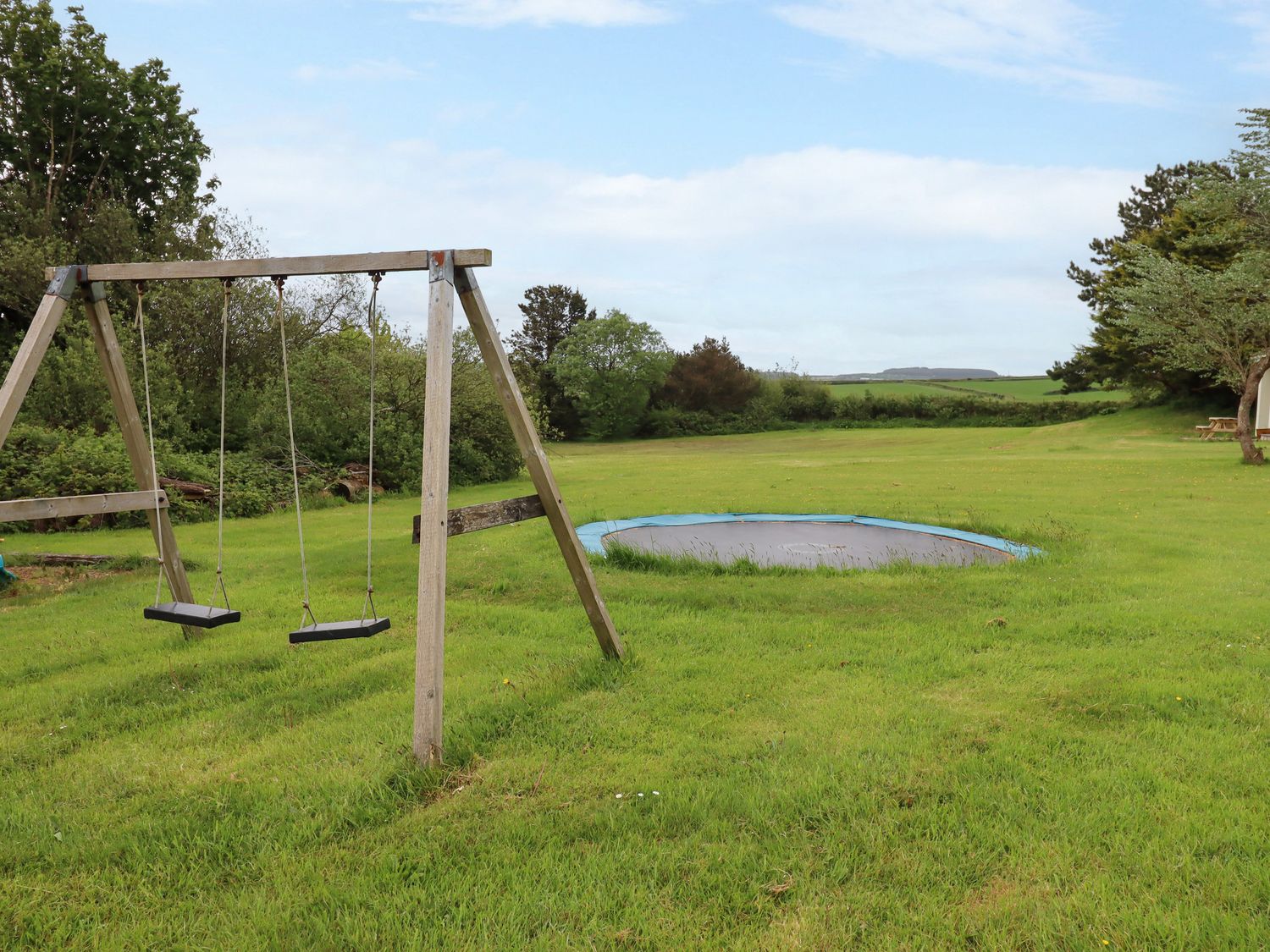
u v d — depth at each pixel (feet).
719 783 10.36
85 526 39.40
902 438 138.51
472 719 12.52
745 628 17.98
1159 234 114.73
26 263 62.28
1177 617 18.17
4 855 9.07
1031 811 9.68
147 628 19.04
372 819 9.68
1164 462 64.54
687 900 8.09
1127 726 12.16
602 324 185.16
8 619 20.45
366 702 13.71
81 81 73.77
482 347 13.17
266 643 17.54
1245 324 57.26
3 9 72.43
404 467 58.44
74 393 50.52
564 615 19.38
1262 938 7.36
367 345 65.51
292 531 38.09
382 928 7.73
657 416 184.96
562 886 8.31
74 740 12.55
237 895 8.32
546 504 14.23
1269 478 50.37
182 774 11.09
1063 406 161.48
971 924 7.69
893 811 9.66
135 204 81.76
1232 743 11.51
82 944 7.63
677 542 28.02
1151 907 7.83
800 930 7.62
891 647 16.46
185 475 46.39
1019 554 25.73
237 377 62.90
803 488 50.62
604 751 11.46
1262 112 61.00
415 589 22.65
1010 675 14.57
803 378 192.54
